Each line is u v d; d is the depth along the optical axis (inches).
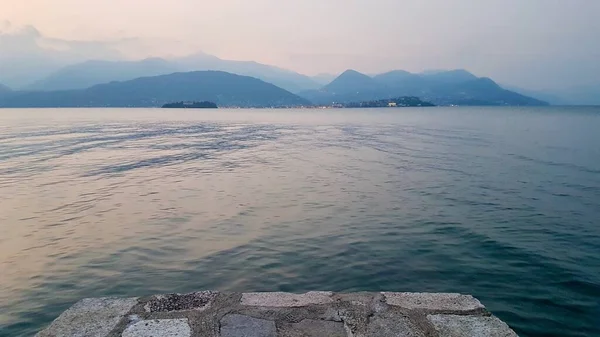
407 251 445.1
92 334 126.8
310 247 458.0
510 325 293.7
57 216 604.4
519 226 543.2
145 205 671.8
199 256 430.6
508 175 957.2
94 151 1515.7
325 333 128.5
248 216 597.0
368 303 149.2
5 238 499.2
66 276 382.6
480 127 3056.1
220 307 146.1
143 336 125.5
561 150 1494.8
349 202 687.1
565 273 386.0
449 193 759.7
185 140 2018.9
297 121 4279.0
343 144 1806.1
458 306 146.6
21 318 306.0
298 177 948.0
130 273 387.2
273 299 152.9
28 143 1770.4
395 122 3988.7
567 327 290.7
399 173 997.2
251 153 1470.2
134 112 7628.0
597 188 804.0
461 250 449.4
